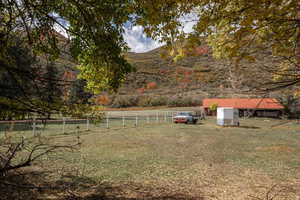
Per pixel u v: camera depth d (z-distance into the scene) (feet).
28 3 9.30
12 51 8.55
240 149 33.01
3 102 7.35
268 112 119.65
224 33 7.18
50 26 10.85
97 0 10.22
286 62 6.78
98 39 11.59
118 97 217.15
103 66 12.87
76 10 11.33
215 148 33.42
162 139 41.70
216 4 6.43
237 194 15.47
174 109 185.68
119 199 14.19
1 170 9.06
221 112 77.41
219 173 20.47
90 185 16.48
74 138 37.55
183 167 22.24
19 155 22.77
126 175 19.25
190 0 6.56
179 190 16.11
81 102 9.45
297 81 6.30
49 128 51.29
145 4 7.06
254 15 5.79
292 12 5.57
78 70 12.68
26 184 14.51
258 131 61.21
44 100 8.14
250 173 20.59
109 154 27.32
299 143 39.22
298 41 6.18
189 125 77.30
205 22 6.72
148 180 18.17
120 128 60.90
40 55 11.14
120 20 10.15
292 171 21.38
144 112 160.04
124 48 12.84
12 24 9.29
